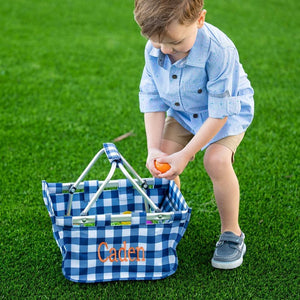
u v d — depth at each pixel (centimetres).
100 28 556
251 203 255
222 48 186
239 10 628
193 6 163
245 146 316
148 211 216
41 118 348
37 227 234
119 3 656
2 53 468
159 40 166
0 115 350
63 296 191
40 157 299
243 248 213
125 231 193
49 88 399
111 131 334
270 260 213
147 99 214
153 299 190
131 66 451
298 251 219
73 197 224
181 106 208
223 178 201
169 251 199
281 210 250
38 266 207
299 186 271
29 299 189
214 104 191
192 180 277
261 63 460
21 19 574
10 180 273
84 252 194
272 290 197
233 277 204
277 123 347
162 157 195
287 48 503
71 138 323
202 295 193
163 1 159
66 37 521
